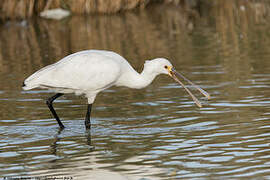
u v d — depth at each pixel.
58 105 14.70
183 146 10.49
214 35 27.41
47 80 12.23
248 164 9.20
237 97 14.45
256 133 11.12
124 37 27.97
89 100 12.72
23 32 30.88
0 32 31.27
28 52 24.44
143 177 8.74
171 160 9.63
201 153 9.97
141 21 33.94
